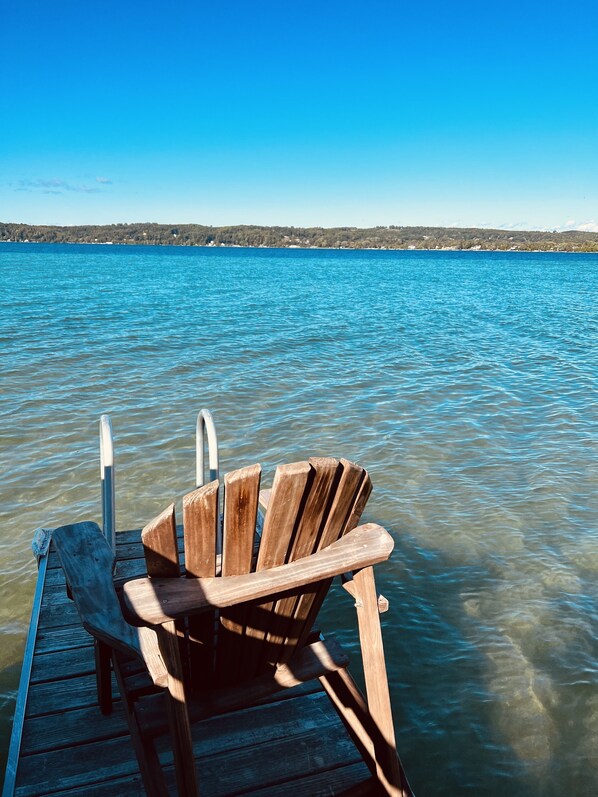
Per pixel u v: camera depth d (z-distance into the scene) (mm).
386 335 21109
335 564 1996
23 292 32312
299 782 2609
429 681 4734
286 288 41781
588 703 4496
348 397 12531
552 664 4891
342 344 18953
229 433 10172
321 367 15352
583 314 29625
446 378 14492
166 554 1787
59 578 4258
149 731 2215
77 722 3000
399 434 10242
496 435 10281
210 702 2332
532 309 31672
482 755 4070
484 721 4348
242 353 16859
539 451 9508
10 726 4234
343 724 2947
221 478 8281
